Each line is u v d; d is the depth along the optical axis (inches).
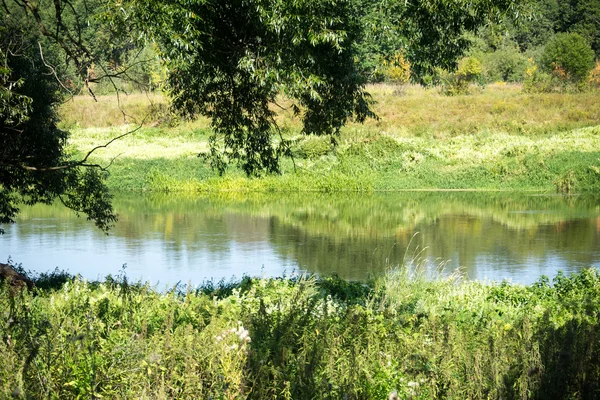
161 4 455.5
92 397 188.4
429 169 1876.2
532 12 500.1
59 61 643.5
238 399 198.7
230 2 518.3
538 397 202.7
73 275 692.7
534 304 499.5
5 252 938.7
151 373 202.1
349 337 252.7
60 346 204.5
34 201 719.1
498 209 1406.3
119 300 310.2
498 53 3095.5
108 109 2418.8
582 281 572.1
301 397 200.8
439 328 272.8
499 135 2170.3
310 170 1836.9
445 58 543.5
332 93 572.4
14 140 638.5
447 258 892.6
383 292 529.3
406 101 2447.1
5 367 189.8
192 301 316.8
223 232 1117.7
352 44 540.1
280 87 500.7
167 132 2257.6
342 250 956.6
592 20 3809.1
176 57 474.6
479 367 215.9
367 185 1771.7
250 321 247.1
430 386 215.6
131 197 1647.4
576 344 218.1
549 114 2340.1
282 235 1088.8
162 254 924.6
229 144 673.6
